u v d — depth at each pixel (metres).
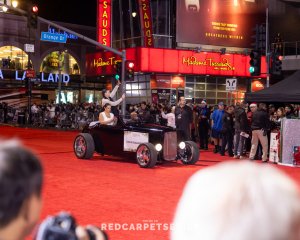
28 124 36.75
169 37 38.94
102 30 41.03
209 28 39.97
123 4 40.41
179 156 13.67
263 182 0.91
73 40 52.62
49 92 47.53
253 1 41.88
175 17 38.69
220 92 41.06
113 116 14.09
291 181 0.94
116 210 7.52
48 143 20.95
